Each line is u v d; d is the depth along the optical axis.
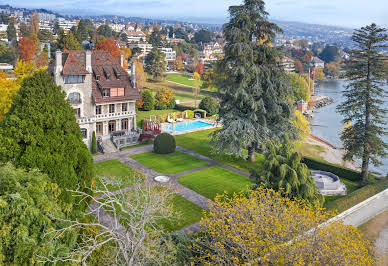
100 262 18.31
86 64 48.28
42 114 22.78
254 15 41.91
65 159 22.86
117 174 40.44
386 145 39.00
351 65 39.81
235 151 42.16
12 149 21.66
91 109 49.47
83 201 24.36
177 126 70.75
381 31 37.34
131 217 17.38
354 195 34.31
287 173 27.02
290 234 18.75
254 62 42.81
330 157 56.09
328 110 109.62
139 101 80.75
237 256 19.30
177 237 22.17
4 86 48.00
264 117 42.72
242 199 20.94
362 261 17.25
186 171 42.53
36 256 15.67
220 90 43.78
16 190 16.47
